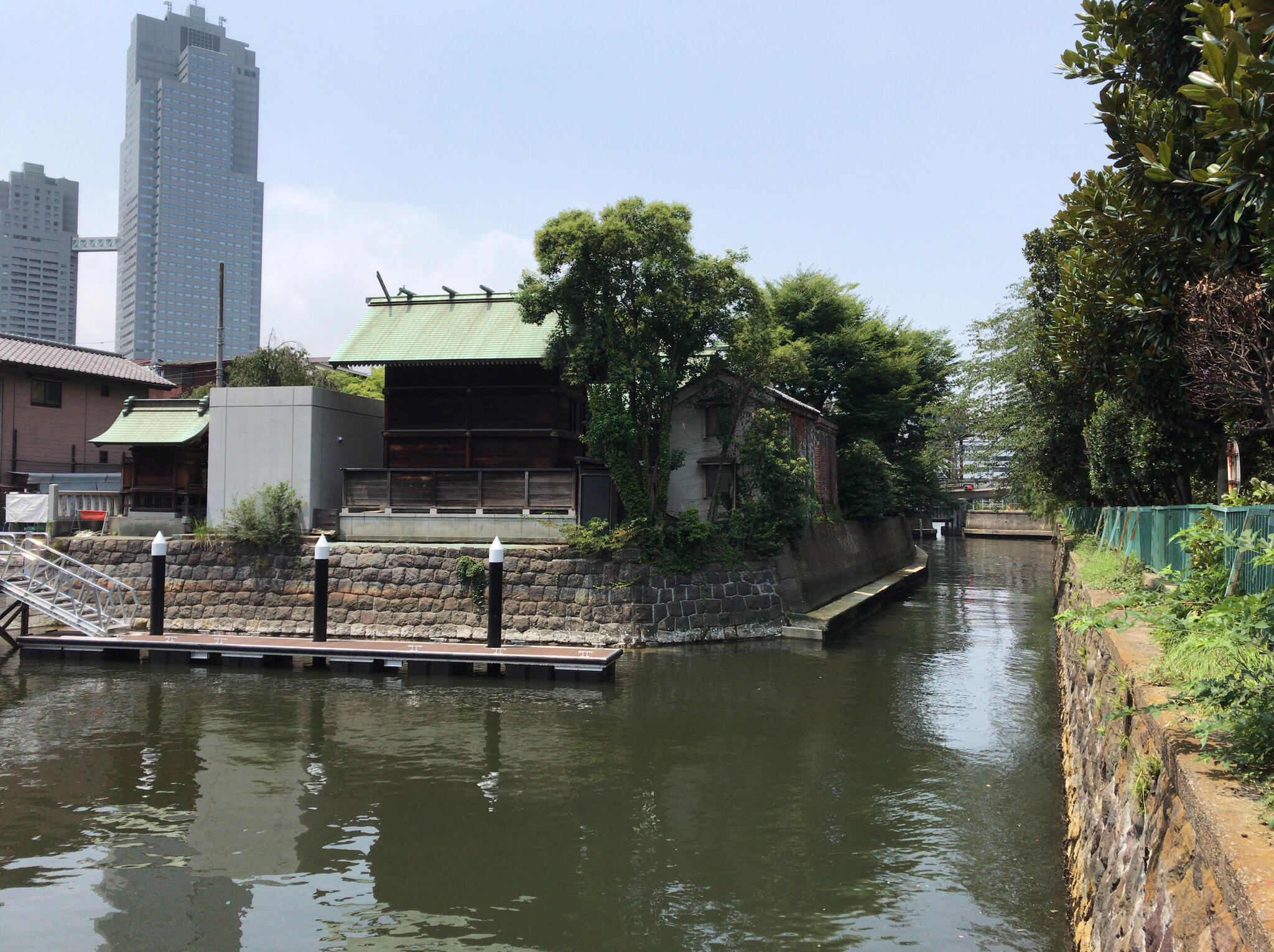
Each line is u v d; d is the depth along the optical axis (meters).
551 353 22.98
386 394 25.06
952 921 8.10
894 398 42.62
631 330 22.89
